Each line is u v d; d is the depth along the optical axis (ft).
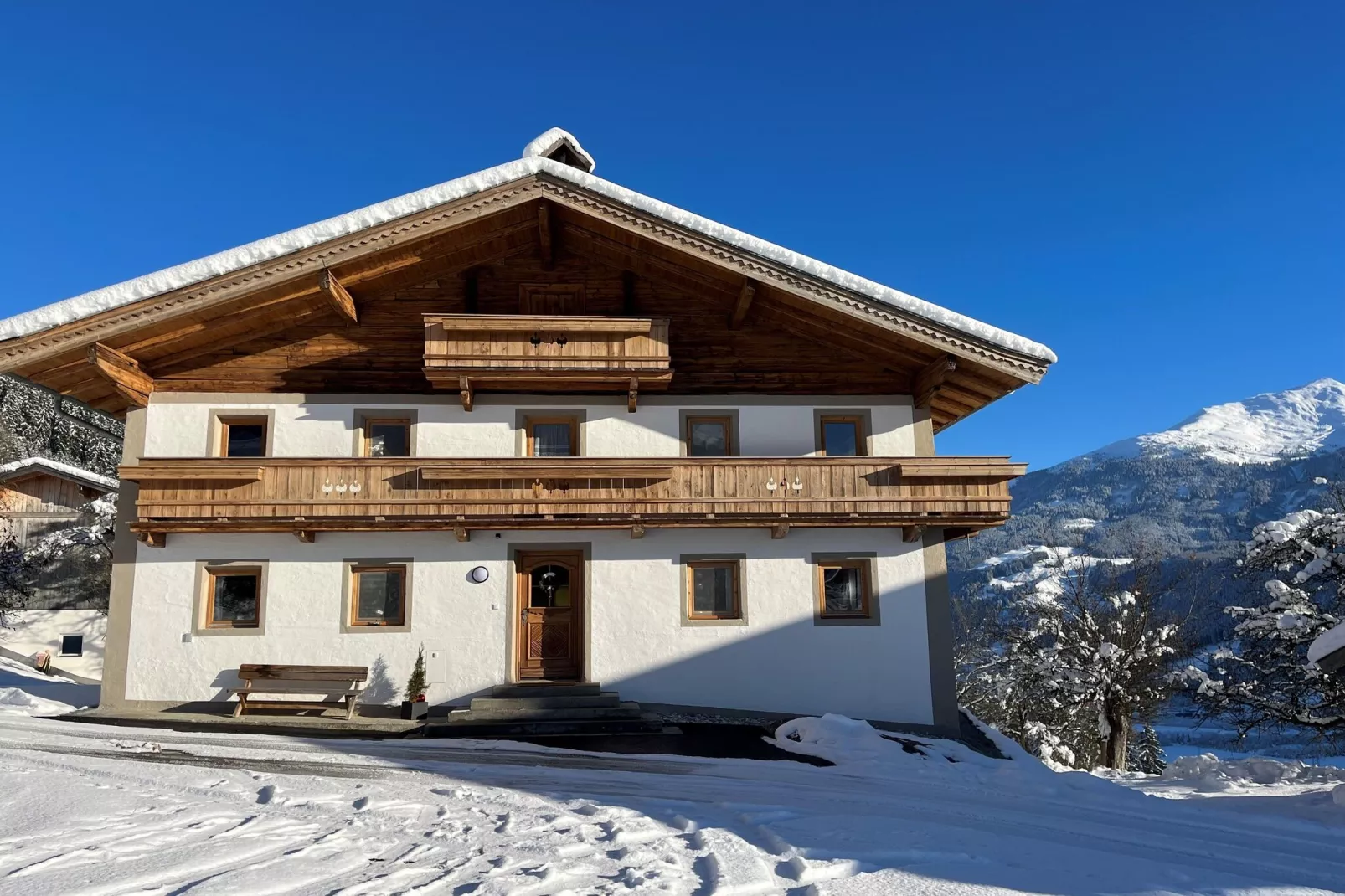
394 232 45.01
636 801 26.91
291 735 38.58
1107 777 44.83
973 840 23.07
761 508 46.85
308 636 45.75
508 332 46.96
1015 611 89.25
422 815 23.66
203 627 45.62
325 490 45.37
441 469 45.44
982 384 50.29
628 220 46.39
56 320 42.34
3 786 24.77
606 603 47.42
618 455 49.67
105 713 43.27
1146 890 19.01
